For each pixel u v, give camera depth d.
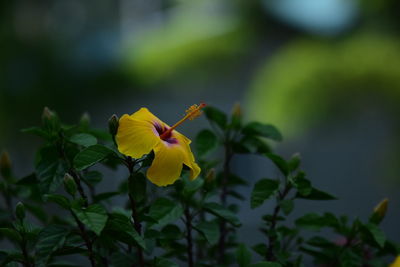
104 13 15.47
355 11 12.27
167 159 2.52
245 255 2.82
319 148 15.22
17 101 12.42
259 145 3.50
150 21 15.90
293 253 3.12
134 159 2.68
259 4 12.82
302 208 15.37
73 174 2.77
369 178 15.30
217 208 2.93
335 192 15.55
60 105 12.82
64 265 2.92
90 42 13.60
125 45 13.62
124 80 13.12
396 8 12.07
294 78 11.87
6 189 3.34
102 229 2.42
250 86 13.23
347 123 12.08
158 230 3.04
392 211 15.33
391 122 12.91
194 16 13.89
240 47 13.04
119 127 2.54
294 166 3.09
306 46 12.33
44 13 13.78
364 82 11.60
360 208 15.54
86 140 2.79
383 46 11.75
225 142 3.53
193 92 14.60
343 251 3.12
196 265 3.04
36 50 12.77
